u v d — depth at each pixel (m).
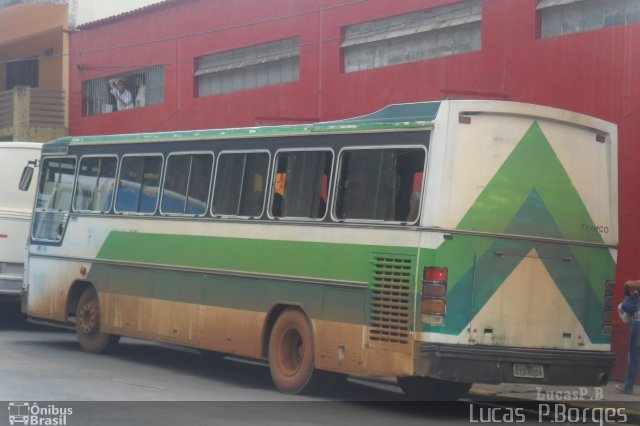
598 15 16.19
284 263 13.40
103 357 16.81
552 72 16.59
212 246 14.60
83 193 17.47
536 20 16.94
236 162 14.45
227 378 15.06
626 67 15.53
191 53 25.14
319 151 13.14
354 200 12.54
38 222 18.47
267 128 14.02
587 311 12.43
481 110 11.77
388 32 19.81
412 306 11.59
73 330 21.84
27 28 32.69
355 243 12.40
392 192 12.07
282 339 13.46
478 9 18.11
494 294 11.73
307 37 21.55
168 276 15.34
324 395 13.47
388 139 12.23
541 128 12.16
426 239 11.55
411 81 19.05
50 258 18.02
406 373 11.56
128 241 16.23
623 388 14.56
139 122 26.97
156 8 26.25
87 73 29.22
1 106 31.64
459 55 18.14
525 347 11.91
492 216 11.77
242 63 23.67
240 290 14.04
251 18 23.27
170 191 15.56
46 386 12.98
